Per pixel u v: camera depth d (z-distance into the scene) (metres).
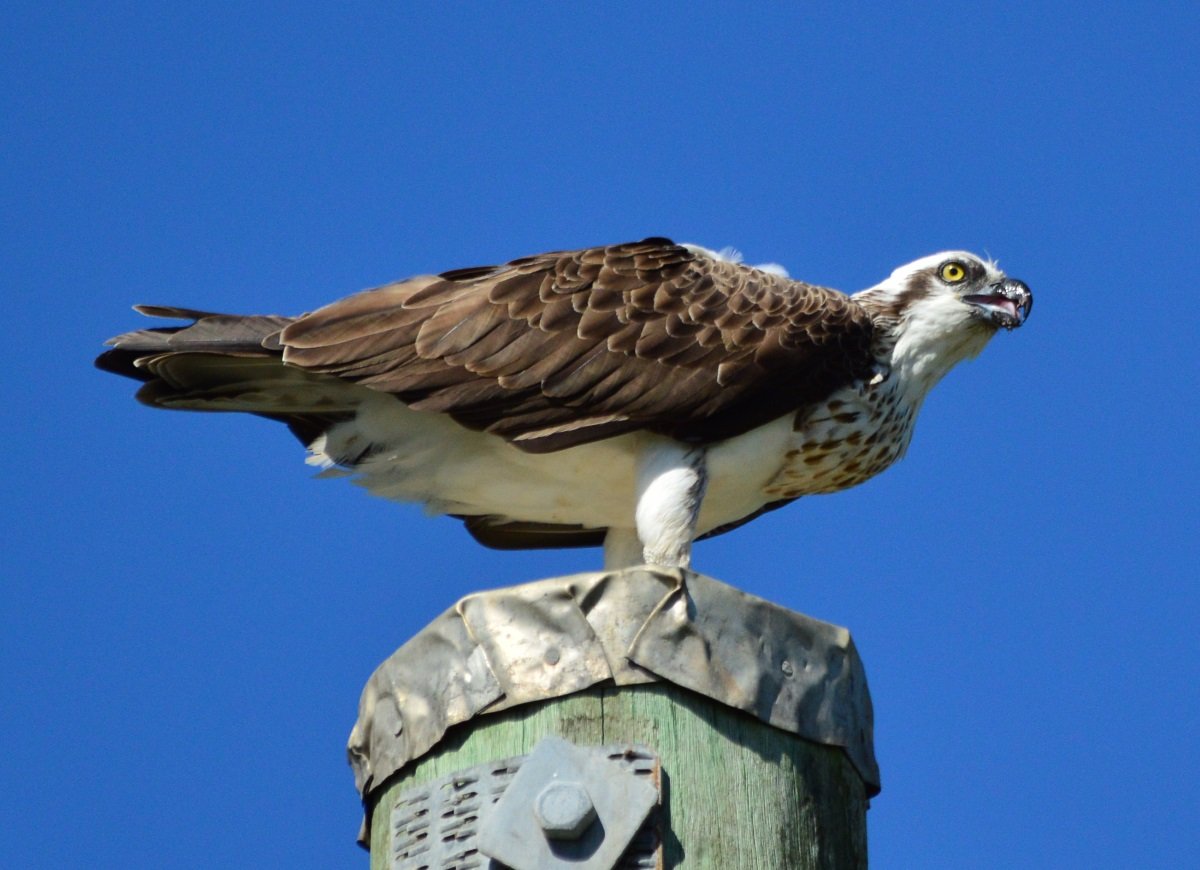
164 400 12.10
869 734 9.55
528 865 8.29
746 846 8.55
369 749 9.53
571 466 12.06
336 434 12.23
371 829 9.52
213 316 11.95
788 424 12.24
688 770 8.62
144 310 12.16
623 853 8.30
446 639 9.14
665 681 8.77
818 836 8.87
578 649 8.87
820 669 9.23
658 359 11.95
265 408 12.23
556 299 12.05
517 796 8.43
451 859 8.61
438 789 8.87
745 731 8.85
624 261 12.34
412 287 12.11
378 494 12.44
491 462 12.16
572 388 11.80
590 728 8.70
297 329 11.73
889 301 13.11
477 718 8.89
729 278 12.43
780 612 9.20
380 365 11.75
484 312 11.93
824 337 12.32
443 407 11.70
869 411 12.46
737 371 11.99
